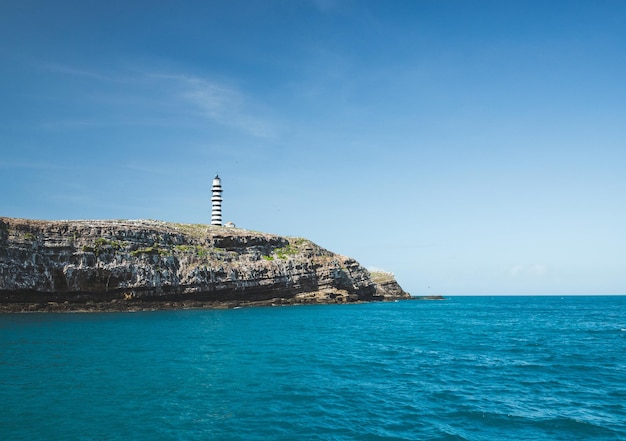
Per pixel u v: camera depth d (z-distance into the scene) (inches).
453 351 1743.4
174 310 3961.6
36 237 3513.8
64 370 1295.5
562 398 1032.2
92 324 2655.0
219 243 4862.2
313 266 5575.8
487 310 5497.1
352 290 6195.9
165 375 1235.9
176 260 4266.7
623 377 1261.1
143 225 4355.3
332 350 1737.2
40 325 2578.7
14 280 3373.5
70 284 3612.2
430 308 5762.8
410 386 1135.6
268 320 3139.8
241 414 897.5
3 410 909.2
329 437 778.8
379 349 1779.0
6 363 1398.9
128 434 786.2
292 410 924.6
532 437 786.2
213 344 1859.0
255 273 4840.1
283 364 1419.8
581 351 1760.6
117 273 3794.3
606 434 802.8
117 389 1078.4
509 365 1437.0
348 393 1061.1
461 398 1025.5
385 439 772.0
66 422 842.2
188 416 882.1
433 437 783.1
